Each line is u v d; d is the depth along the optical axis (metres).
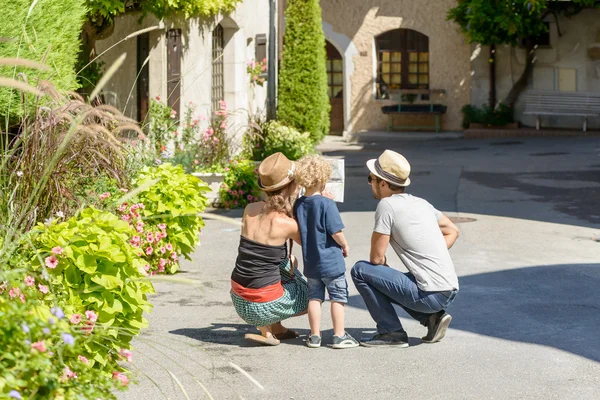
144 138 6.60
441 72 29.06
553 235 12.08
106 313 5.40
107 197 8.49
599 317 7.78
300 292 7.01
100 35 13.62
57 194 7.27
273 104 21.06
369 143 27.83
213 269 9.84
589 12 27.59
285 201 6.83
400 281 6.80
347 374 6.30
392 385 6.06
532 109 28.30
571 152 22.59
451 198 15.69
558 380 6.13
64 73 9.46
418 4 28.97
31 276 5.08
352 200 15.45
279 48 23.81
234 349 6.90
